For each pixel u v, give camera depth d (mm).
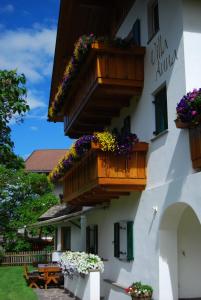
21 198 35281
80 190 14727
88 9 17750
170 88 10875
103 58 12602
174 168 10383
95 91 12992
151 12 12781
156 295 11078
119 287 13656
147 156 12250
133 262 12953
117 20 16344
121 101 14164
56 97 18031
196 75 10156
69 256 15930
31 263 32781
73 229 23641
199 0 10562
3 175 33344
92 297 13516
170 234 11156
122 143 12023
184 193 9680
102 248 16859
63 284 20234
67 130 18688
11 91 6828
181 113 9039
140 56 12883
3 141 6992
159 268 11023
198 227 11633
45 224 25938
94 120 16844
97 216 17969
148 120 12328
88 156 13367
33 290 18594
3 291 18156
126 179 12109
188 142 9711
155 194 11438
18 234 36312
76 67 13977
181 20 10438
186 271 11367
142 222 12344
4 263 32750
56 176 18719
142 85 12828
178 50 10523
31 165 52344
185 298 11211
